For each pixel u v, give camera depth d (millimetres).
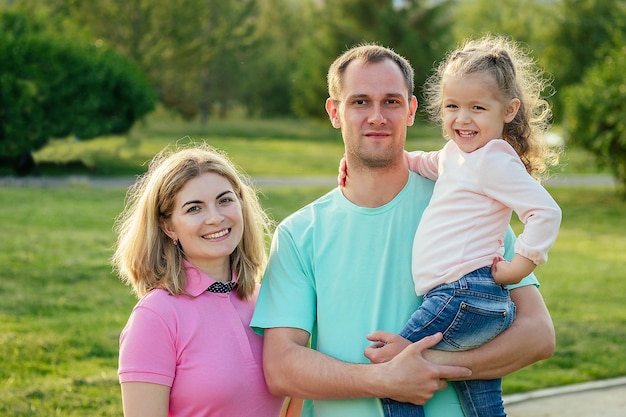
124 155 24281
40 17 25359
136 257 3090
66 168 22141
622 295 9492
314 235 3174
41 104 21297
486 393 3045
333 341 3086
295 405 3309
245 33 44250
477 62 3088
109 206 15508
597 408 5895
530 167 3203
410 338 2973
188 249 3061
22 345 6977
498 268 3006
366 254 3123
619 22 29391
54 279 9570
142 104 23266
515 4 40469
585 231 14852
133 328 2945
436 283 3021
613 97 18109
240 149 29859
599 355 7156
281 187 19312
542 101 3244
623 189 19172
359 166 3146
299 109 44531
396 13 41625
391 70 3074
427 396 2891
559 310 8727
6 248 11102
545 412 5812
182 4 35531
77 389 5973
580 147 19281
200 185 3053
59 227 12961
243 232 3219
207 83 44344
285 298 3107
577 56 31812
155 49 35719
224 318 3055
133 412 2889
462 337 2969
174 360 2939
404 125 3117
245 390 2994
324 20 42500
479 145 3088
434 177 3258
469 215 3035
